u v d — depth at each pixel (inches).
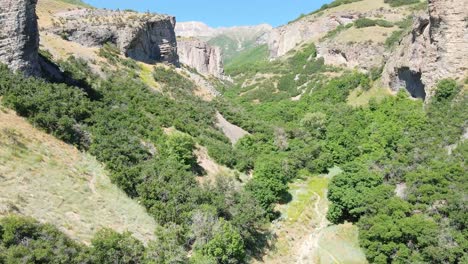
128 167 1644.9
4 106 1558.8
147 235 1396.4
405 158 2091.5
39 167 1387.8
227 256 1423.5
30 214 1179.9
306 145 2667.3
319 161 2500.0
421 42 2672.2
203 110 2787.9
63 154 1534.2
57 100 1711.4
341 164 2549.2
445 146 2038.6
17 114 1565.0
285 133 2819.9
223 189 1819.6
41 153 1455.5
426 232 1561.3
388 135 2471.7
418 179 1822.1
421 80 2613.2
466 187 1667.1
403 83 3002.0
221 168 2177.7
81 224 1270.9
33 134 1518.2
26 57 1774.1
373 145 2514.8
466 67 2379.4
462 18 2380.7
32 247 1023.0
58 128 1603.1
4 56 1702.8
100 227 1306.6
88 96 2108.8
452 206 1609.3
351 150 2603.3
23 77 1712.6
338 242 1861.5
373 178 2030.0
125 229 1363.2
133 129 2014.0
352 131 2778.1
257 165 2226.9
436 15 2442.2
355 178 2033.7
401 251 1583.4
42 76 1924.2
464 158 1820.9
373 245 1689.2
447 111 2285.9
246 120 3014.3
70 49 2672.2
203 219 1489.9
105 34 3006.9
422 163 1982.0
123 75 2719.0
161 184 1622.8
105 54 2834.6
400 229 1628.9
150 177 1641.2
